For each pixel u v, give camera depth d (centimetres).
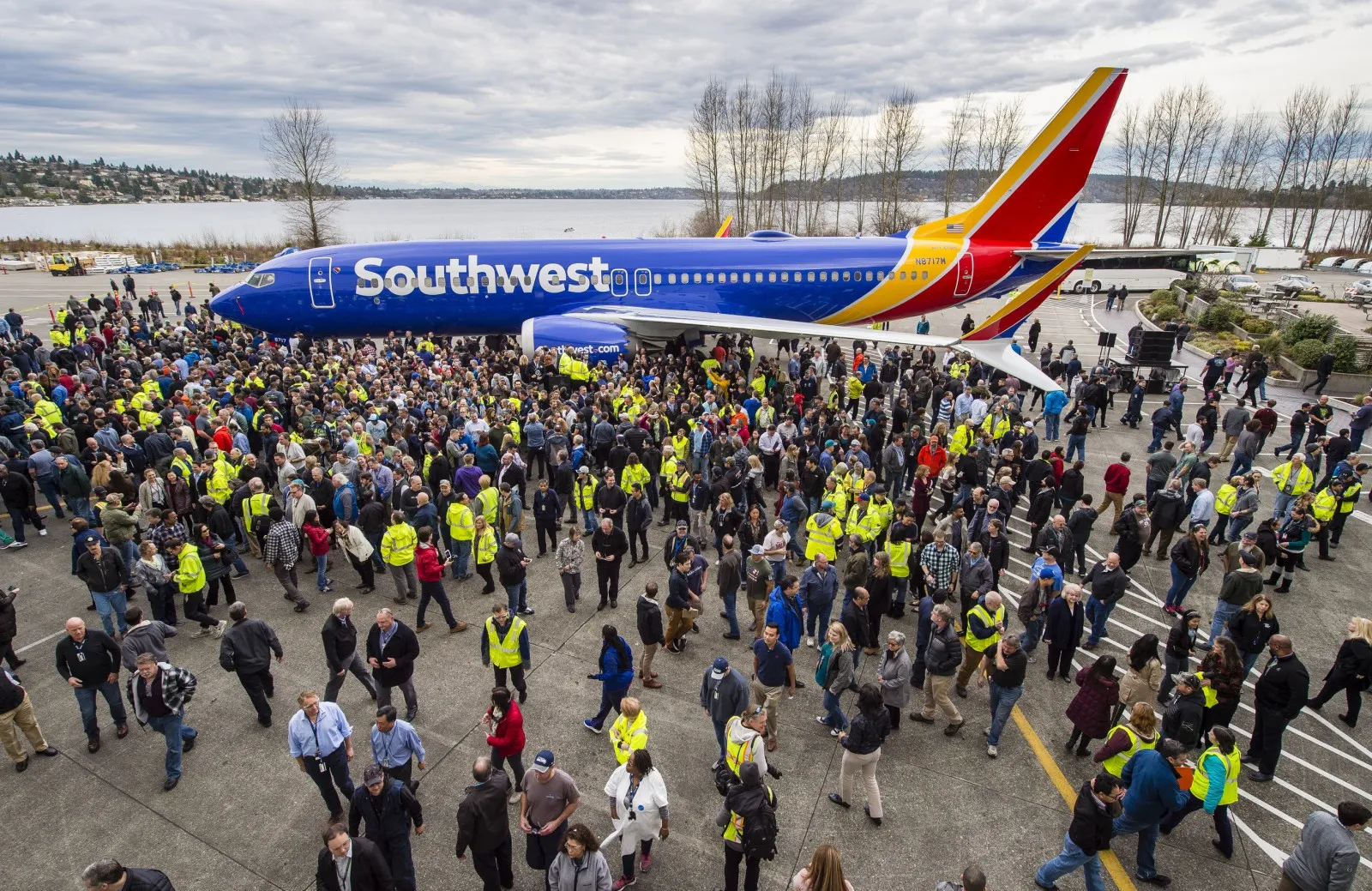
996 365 1952
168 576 1228
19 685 930
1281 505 1647
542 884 793
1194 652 1230
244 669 983
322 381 2225
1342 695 1141
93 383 2211
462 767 960
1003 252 2752
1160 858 841
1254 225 17062
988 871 812
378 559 1448
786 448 1694
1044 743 1019
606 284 2684
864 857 828
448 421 1798
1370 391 2611
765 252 2712
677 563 1133
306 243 6562
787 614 1033
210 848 837
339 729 837
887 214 7369
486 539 1354
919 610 1152
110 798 909
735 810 702
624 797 748
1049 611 1124
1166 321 4262
